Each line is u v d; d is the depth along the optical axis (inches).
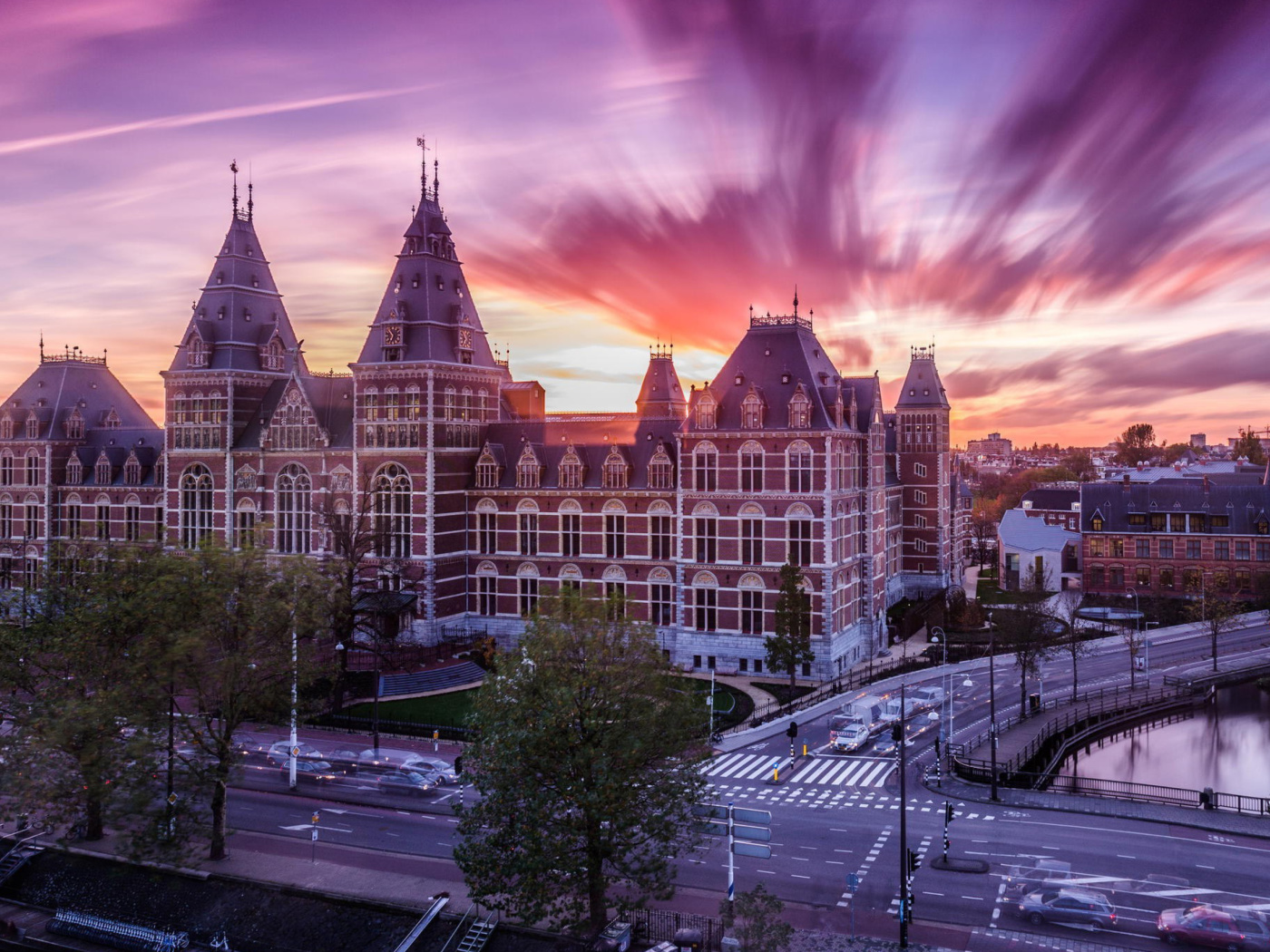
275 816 2458.2
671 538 3966.5
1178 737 3560.5
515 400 5383.9
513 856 1689.2
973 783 2691.9
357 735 3115.2
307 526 4458.7
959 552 6579.7
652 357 5467.5
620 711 1775.3
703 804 1861.5
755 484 3774.6
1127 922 1828.2
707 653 3853.3
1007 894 1963.6
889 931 1806.1
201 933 1957.4
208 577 2305.6
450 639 4131.4
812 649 3703.3
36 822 2367.1
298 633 2415.1
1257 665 4244.6
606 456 4128.9
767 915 1621.6
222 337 4717.0
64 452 5364.2
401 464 4178.2
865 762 2886.3
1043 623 4082.2
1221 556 5649.6
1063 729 3292.3
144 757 1955.0
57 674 2266.2
